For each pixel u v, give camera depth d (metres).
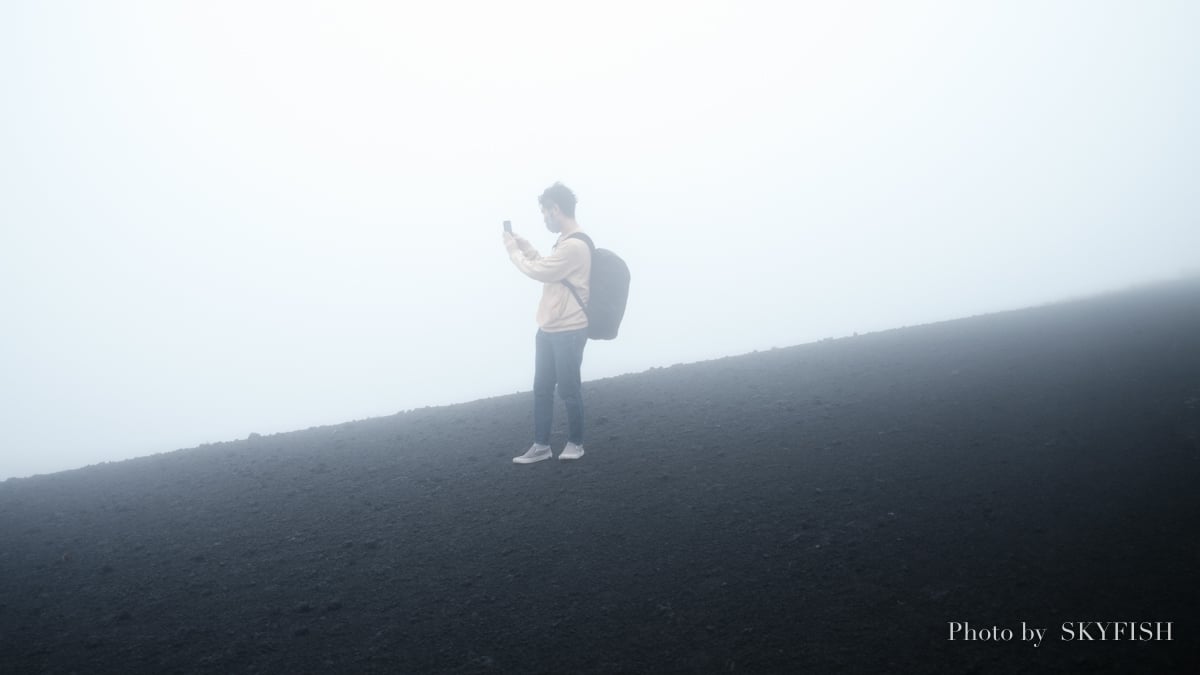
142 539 5.78
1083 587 3.82
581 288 6.40
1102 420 6.15
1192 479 4.78
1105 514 4.51
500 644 3.85
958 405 7.10
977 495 4.98
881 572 4.18
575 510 5.46
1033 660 3.34
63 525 6.35
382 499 6.16
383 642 3.96
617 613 4.04
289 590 4.64
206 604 4.55
